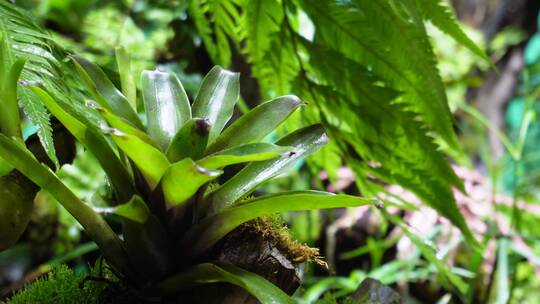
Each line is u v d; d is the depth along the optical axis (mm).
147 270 621
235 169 956
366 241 1752
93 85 594
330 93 887
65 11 1850
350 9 811
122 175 612
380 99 845
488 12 2762
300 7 849
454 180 863
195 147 577
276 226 681
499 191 1846
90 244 1398
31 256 1621
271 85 979
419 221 1549
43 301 680
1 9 721
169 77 668
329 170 1039
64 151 711
